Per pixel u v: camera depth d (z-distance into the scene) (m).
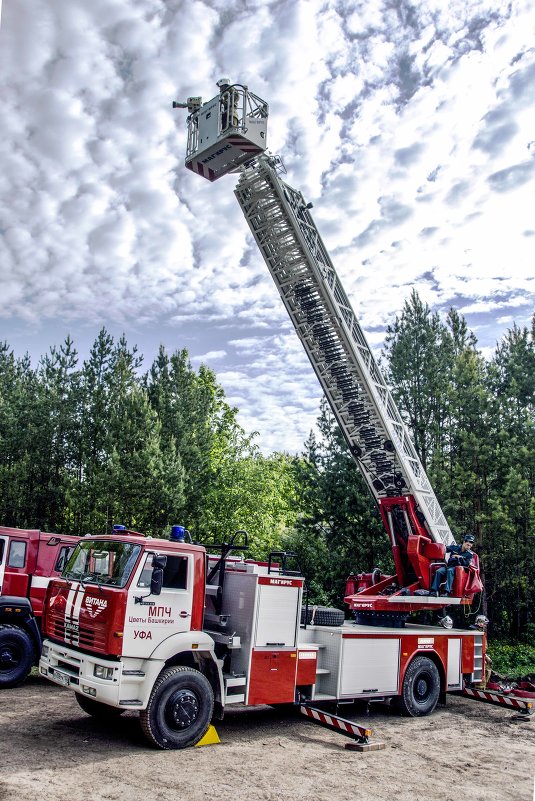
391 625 12.19
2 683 10.41
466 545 12.86
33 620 11.08
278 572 9.58
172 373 28.62
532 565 19.30
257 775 6.71
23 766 6.40
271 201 12.34
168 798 5.80
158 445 23.83
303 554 20.70
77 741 7.52
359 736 8.30
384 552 19.44
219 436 30.41
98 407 26.42
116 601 7.27
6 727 7.94
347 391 13.23
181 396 28.12
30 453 25.94
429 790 6.61
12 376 29.98
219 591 8.96
